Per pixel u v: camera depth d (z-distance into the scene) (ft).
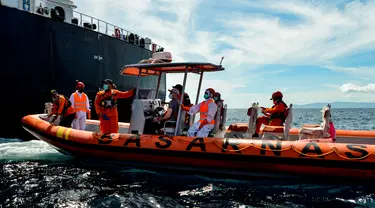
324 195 15.24
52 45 32.60
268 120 21.66
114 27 43.93
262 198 14.80
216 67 20.29
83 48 36.52
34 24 30.89
